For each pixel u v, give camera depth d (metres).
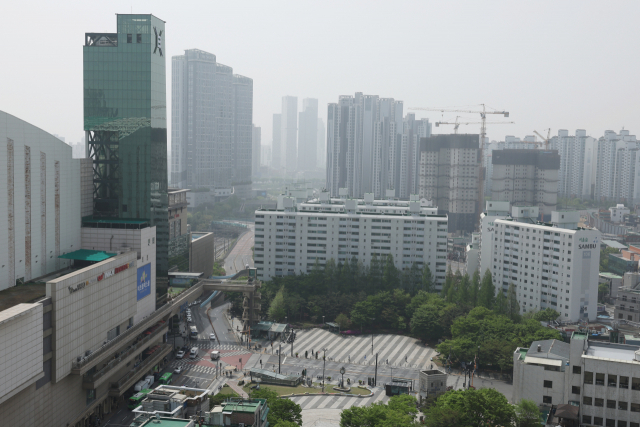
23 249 180.00
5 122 166.75
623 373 137.50
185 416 125.06
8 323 133.12
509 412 142.62
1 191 166.25
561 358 168.88
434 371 191.75
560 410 143.88
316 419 179.75
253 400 126.56
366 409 149.62
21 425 142.75
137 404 184.75
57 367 155.75
